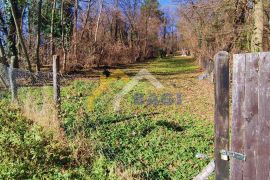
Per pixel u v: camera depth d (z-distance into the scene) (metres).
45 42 33.00
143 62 56.75
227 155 3.84
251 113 3.64
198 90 19.81
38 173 6.33
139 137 9.23
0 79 14.36
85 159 7.07
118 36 61.72
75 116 10.86
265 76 3.49
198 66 41.03
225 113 3.83
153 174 6.69
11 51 23.92
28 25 32.31
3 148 6.95
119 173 6.18
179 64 49.31
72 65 31.23
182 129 10.36
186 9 24.17
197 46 39.38
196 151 8.10
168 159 7.62
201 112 13.11
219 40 23.52
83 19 41.47
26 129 8.42
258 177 3.62
